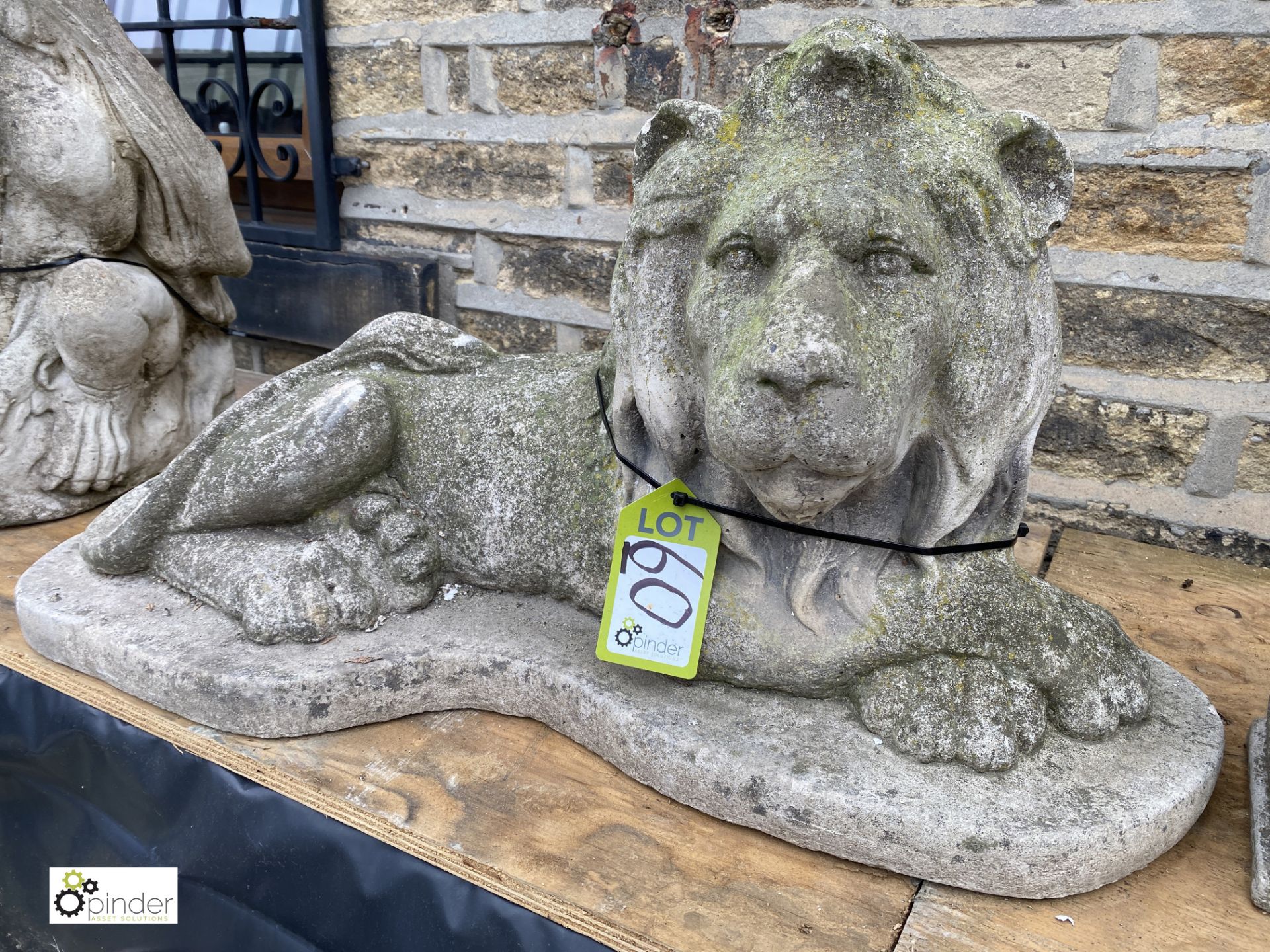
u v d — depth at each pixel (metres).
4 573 1.57
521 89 2.29
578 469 1.20
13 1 1.52
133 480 1.85
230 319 2.01
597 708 1.11
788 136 0.91
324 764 1.12
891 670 1.04
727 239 0.89
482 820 1.04
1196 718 1.10
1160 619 1.52
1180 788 0.97
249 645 1.21
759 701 1.10
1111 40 1.69
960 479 0.97
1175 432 1.81
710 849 1.00
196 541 1.34
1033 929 0.91
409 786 1.09
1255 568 1.73
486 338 2.57
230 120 3.04
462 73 2.35
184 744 1.15
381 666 1.18
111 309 1.64
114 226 1.70
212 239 1.80
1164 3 1.62
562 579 1.23
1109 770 1.00
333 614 1.22
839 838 0.97
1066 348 1.86
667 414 1.00
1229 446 1.78
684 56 2.06
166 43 2.77
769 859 0.99
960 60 1.82
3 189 1.64
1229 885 0.96
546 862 0.98
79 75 1.60
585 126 2.23
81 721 1.24
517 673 1.19
